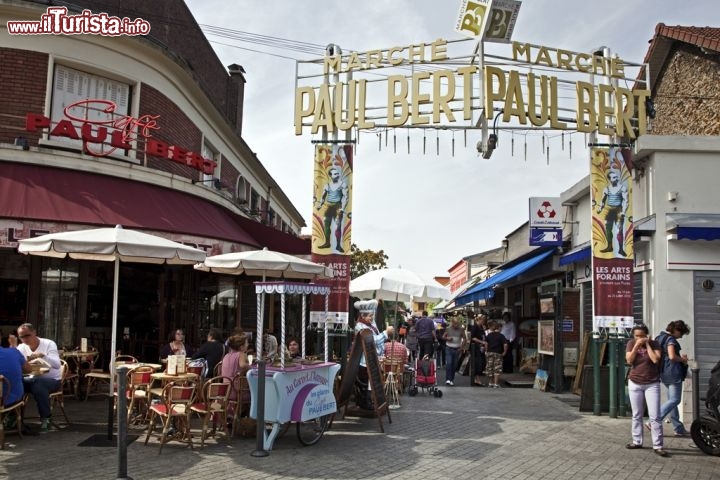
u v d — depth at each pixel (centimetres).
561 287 1425
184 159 1336
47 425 849
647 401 819
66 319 1391
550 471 705
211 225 1317
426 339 1545
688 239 1077
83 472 654
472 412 1107
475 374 1582
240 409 857
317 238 1143
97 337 1448
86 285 1428
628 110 1141
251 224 1541
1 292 1321
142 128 1308
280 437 848
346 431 916
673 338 899
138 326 1548
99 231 882
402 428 945
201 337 1770
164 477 647
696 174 1120
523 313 2202
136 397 887
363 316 1189
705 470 723
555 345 1423
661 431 805
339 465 711
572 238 1552
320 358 1118
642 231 1119
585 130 1115
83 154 1184
